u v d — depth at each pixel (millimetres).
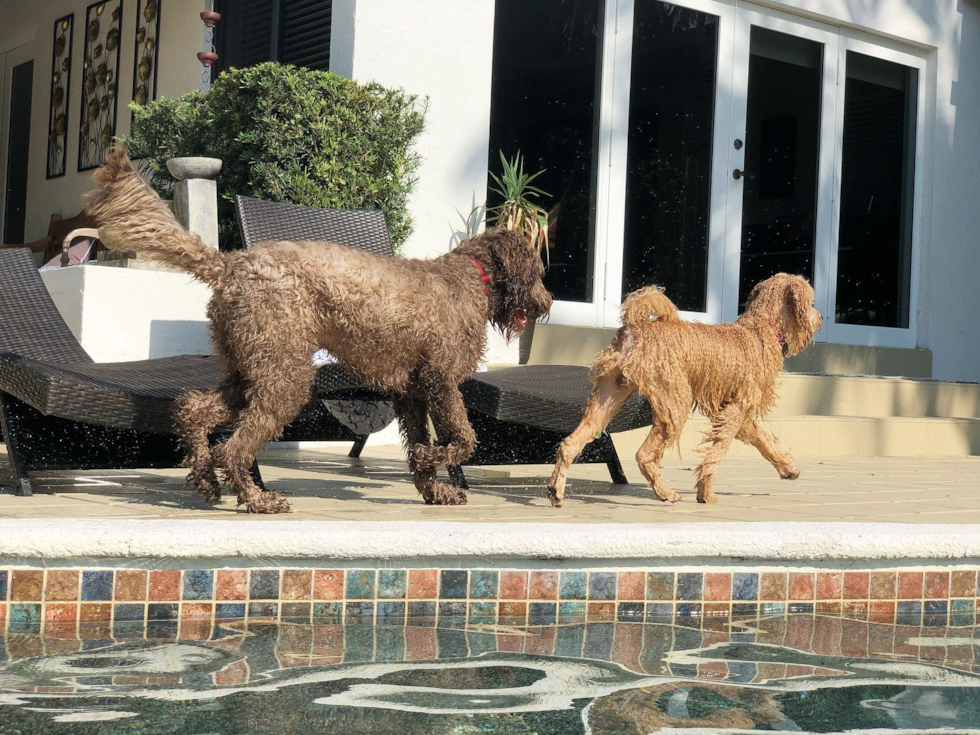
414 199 7074
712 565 2766
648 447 4164
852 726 1783
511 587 2633
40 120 10617
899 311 9992
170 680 1936
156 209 3359
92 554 2389
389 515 3480
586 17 8203
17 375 3508
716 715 1819
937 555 2906
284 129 6090
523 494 4453
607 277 8289
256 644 2244
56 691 1848
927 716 1853
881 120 9867
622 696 1922
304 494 4098
